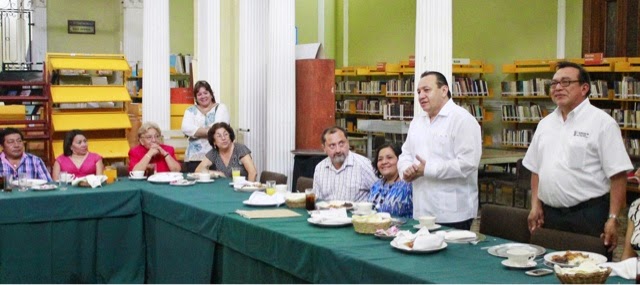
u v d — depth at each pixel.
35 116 9.52
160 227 5.07
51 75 8.45
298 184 5.36
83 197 5.14
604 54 9.91
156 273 5.18
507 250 2.92
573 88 3.57
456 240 3.23
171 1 15.43
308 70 8.16
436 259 2.88
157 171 6.36
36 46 14.80
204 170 6.11
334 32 14.71
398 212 4.31
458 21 11.98
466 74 11.29
